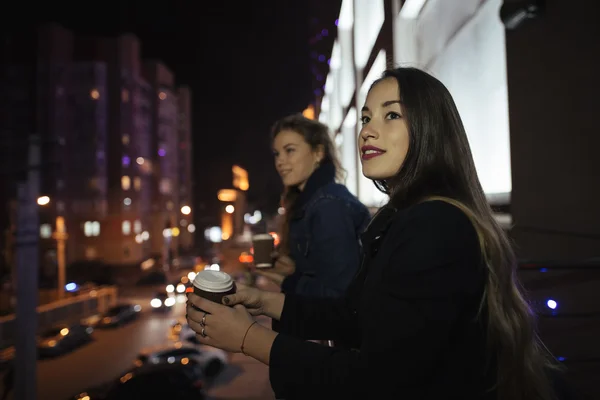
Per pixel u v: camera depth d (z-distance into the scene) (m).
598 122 3.26
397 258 0.97
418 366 0.90
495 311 1.01
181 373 9.92
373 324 0.96
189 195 69.00
